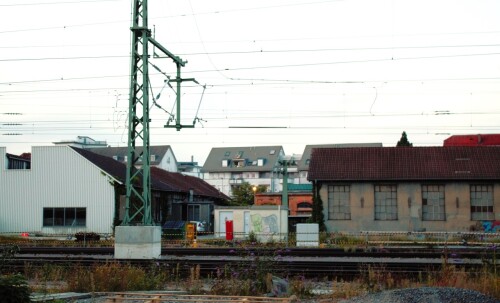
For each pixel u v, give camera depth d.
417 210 42.50
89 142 106.00
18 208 49.56
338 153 45.78
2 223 49.56
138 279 18.16
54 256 25.38
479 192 42.25
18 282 12.25
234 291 16.80
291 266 21.30
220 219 45.19
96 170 48.81
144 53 23.31
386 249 27.64
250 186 81.56
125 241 22.83
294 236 40.34
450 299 13.30
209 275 20.02
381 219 42.88
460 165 43.03
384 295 13.95
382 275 18.05
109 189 48.44
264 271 17.78
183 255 26.47
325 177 43.25
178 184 61.34
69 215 48.81
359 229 42.81
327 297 16.22
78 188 48.94
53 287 17.84
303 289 17.09
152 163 104.44
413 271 19.64
